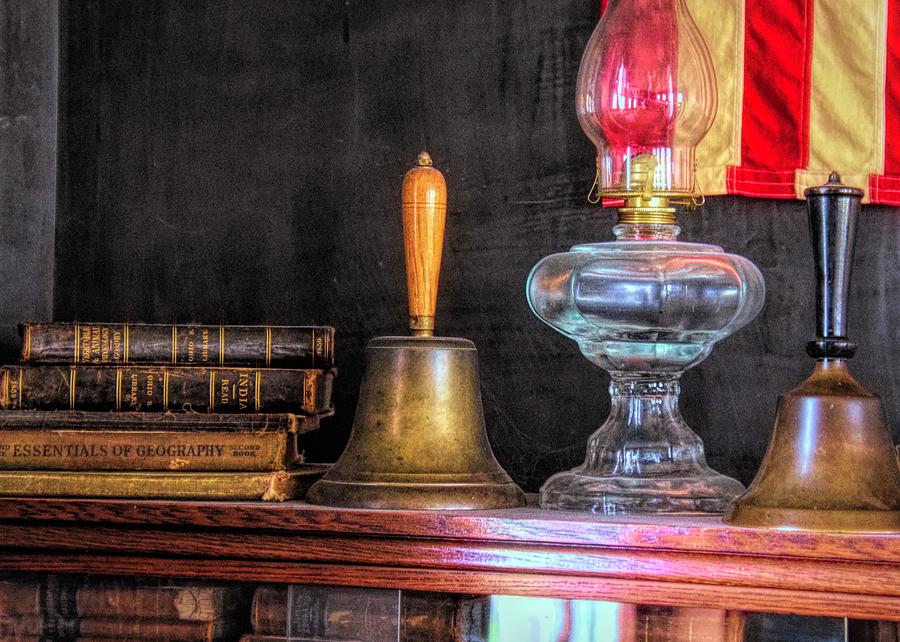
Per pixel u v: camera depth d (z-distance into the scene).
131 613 1.22
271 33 1.61
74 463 1.30
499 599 1.14
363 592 1.17
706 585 1.09
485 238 1.54
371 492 1.22
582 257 1.24
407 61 1.57
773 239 1.48
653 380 1.29
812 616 1.06
